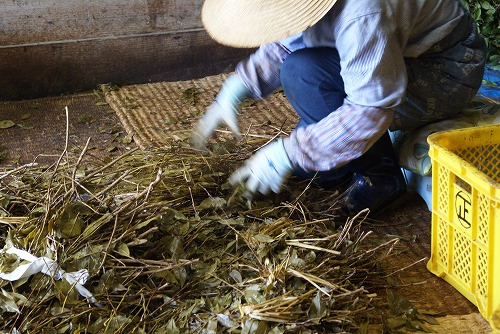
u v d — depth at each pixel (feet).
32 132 11.16
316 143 7.07
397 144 8.79
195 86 12.68
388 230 8.31
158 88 12.60
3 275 6.41
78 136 10.98
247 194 7.72
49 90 12.92
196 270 6.86
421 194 8.70
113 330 6.13
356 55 6.76
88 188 7.59
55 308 6.27
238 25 6.60
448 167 6.88
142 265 6.81
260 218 7.68
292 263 6.71
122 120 11.27
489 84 11.21
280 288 6.40
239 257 7.00
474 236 6.74
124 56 13.10
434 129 8.25
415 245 8.03
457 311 6.94
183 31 13.26
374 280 7.23
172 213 7.34
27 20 12.30
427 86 7.91
